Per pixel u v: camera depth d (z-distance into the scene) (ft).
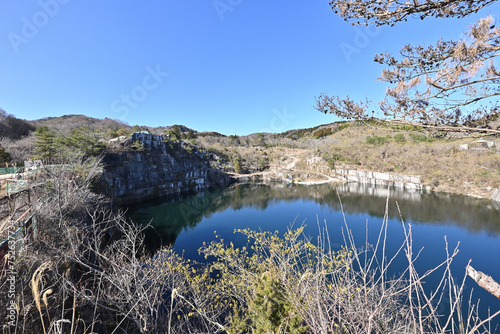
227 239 63.16
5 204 29.63
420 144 169.58
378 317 10.19
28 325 12.89
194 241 64.59
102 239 37.88
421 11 12.62
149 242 63.87
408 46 14.57
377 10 13.39
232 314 22.43
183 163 177.27
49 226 27.37
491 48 10.69
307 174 207.72
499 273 45.09
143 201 125.90
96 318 19.54
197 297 21.20
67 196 34.19
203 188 186.29
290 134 443.32
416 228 69.92
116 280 20.39
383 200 114.21
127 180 118.32
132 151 131.95
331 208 98.63
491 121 12.84
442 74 12.57
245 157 273.13
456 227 71.72
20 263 17.16
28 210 25.23
